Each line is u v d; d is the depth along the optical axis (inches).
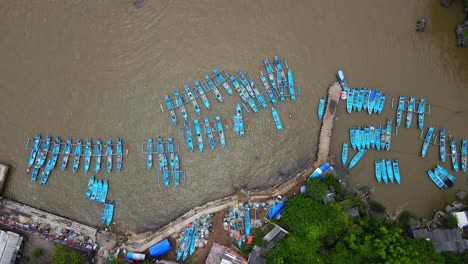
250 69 2422.5
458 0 2428.6
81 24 2513.5
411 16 2447.1
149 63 2463.1
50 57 2501.2
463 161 2288.4
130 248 2245.3
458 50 2411.4
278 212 2201.0
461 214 2143.2
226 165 2353.6
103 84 2459.4
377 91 2377.0
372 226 2090.3
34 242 2287.2
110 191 2353.6
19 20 2524.6
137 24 2503.7
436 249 2050.9
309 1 2484.0
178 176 2343.8
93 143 2391.7
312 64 2420.0
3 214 2305.6
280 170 2341.3
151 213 2333.9
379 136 2320.4
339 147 2325.3
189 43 2471.7
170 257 2224.4
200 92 2402.8
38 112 2447.1
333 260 1999.3
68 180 2369.6
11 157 2405.3
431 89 2380.7
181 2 2509.8
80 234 2281.0
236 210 2250.2
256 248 2114.9
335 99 2347.4
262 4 2492.6
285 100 2381.9
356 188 2281.0
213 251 2180.1
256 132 2369.6
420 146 2319.1
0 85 2487.7
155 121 2393.0
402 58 2418.8
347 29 2454.5
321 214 2048.5
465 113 2349.9
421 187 2283.5
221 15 2492.6
